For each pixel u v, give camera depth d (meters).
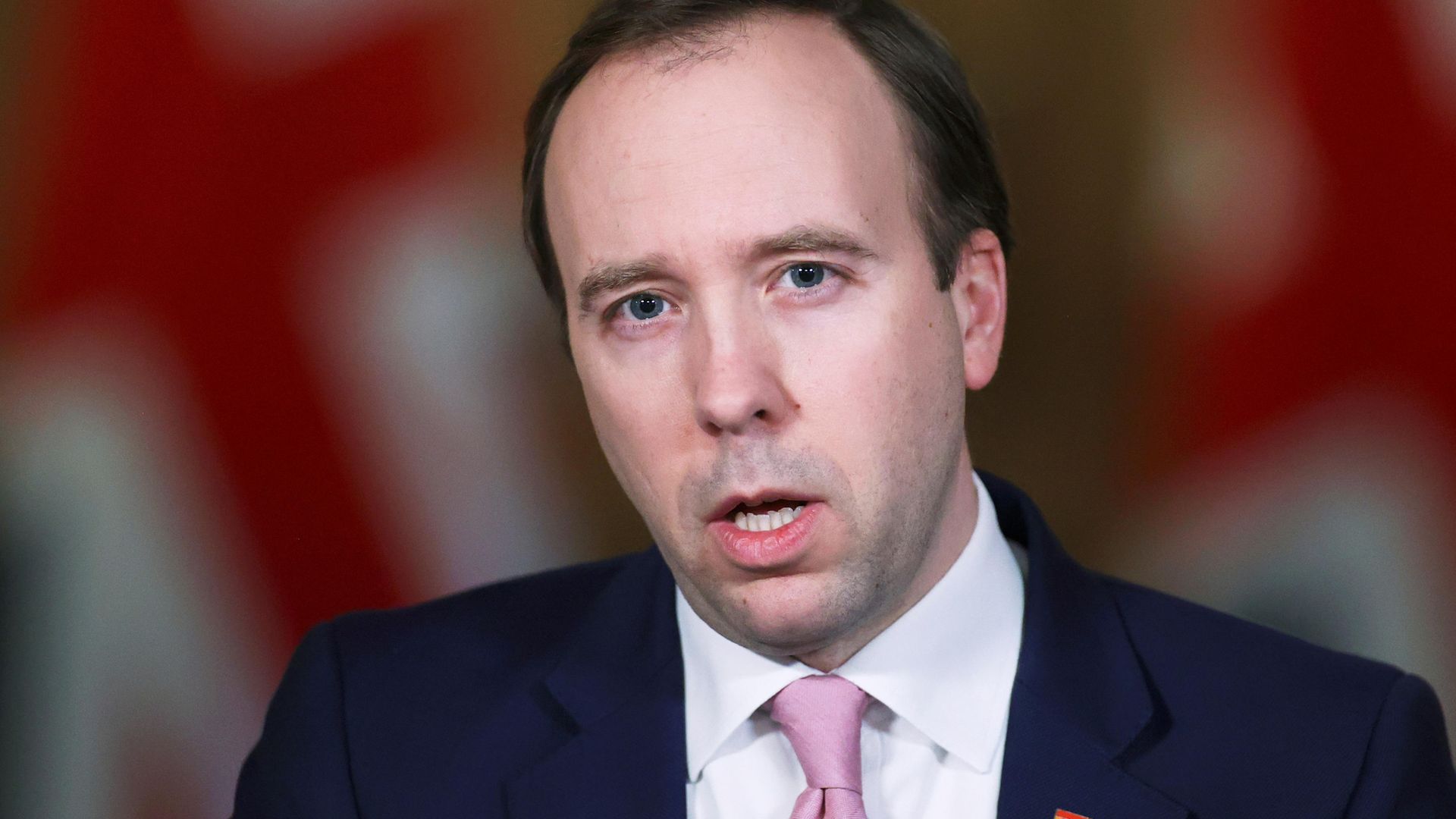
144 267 6.29
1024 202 6.30
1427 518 5.98
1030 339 6.34
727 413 2.96
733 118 3.04
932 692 3.36
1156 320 6.22
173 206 6.29
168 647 6.25
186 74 6.28
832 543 3.06
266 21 6.30
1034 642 3.49
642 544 6.39
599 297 3.15
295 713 3.94
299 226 6.34
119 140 6.29
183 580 6.28
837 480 3.03
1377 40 5.96
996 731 3.41
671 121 3.05
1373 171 6.00
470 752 3.70
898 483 3.11
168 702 6.23
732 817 3.40
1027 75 6.29
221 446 6.31
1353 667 3.61
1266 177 6.09
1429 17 5.89
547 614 4.09
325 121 6.34
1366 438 6.04
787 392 3.02
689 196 3.01
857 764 3.25
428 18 6.33
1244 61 6.09
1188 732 3.46
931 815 3.34
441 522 6.37
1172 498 6.22
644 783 3.46
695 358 3.04
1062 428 6.32
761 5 3.16
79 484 6.24
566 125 3.22
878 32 3.27
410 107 6.36
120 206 6.29
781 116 3.05
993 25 6.30
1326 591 6.06
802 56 3.13
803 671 3.36
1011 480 6.37
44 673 6.14
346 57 6.34
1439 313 5.94
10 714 6.09
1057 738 3.36
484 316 6.36
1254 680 3.57
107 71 6.27
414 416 6.37
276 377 6.34
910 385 3.12
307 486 6.33
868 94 3.19
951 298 3.31
